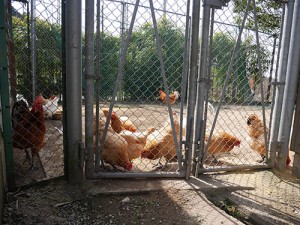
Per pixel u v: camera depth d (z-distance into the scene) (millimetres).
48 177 1313
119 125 1844
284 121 1541
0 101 1124
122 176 1326
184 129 1881
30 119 1383
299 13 1414
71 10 1127
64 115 1241
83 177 1312
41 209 1079
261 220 1092
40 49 2758
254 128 1770
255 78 2045
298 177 1525
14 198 1146
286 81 1506
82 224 1019
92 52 1201
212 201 1229
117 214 1090
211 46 1292
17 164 1558
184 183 1349
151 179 1372
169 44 2375
